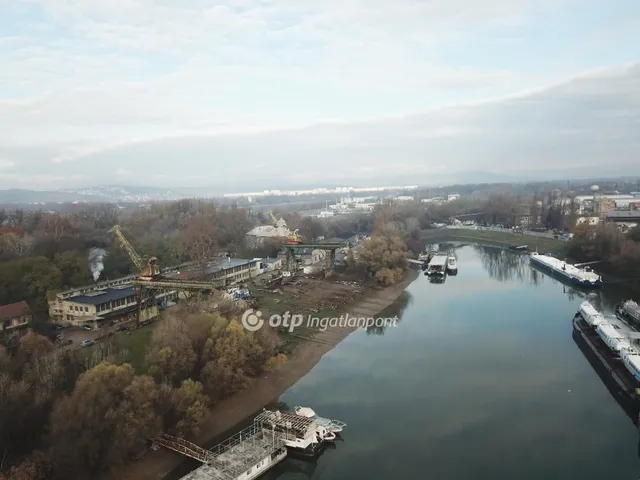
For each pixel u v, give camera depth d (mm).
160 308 169375
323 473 87438
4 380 86812
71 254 184250
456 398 116062
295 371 133000
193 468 87625
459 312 190625
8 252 184625
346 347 153750
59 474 78250
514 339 157125
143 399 88938
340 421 105312
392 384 124750
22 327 136875
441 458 91375
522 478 84938
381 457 92188
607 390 119000
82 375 89812
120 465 85312
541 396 116312
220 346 112812
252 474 86312
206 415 98250
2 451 82688
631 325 160500
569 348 148000
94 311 148625
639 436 98062
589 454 91750
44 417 88688
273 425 95625
